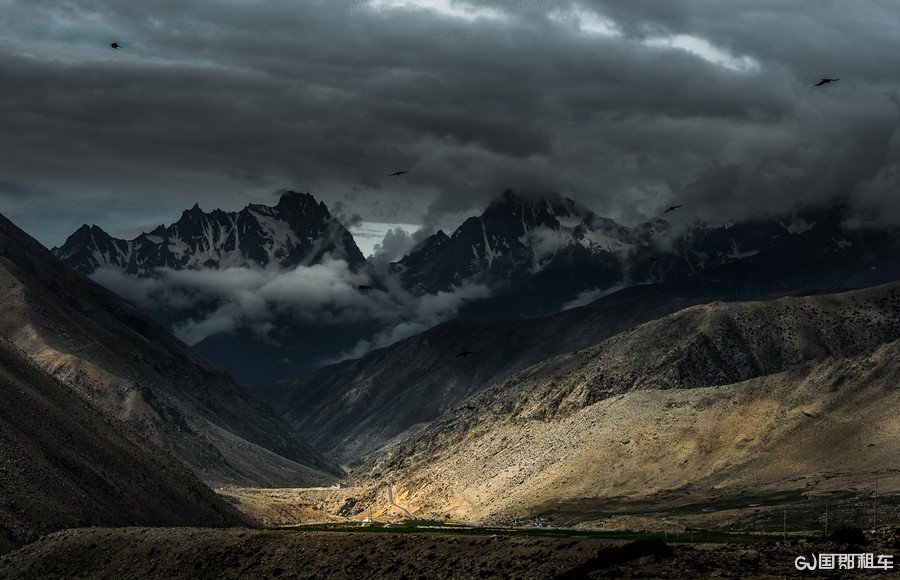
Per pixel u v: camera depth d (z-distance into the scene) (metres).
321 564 158.12
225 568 166.88
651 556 126.31
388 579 145.25
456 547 147.38
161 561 174.88
